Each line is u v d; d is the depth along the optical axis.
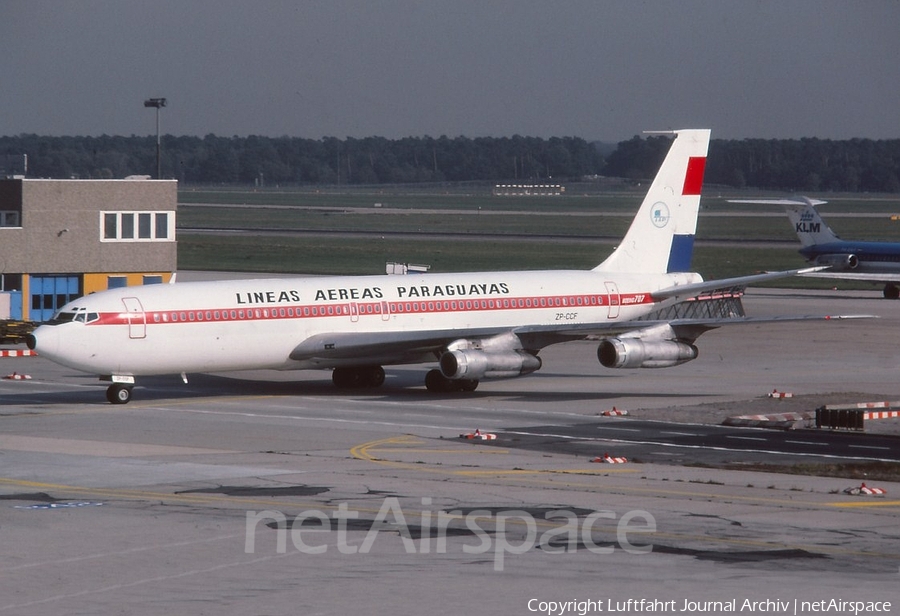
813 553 78.00
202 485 102.00
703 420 153.62
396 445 127.94
